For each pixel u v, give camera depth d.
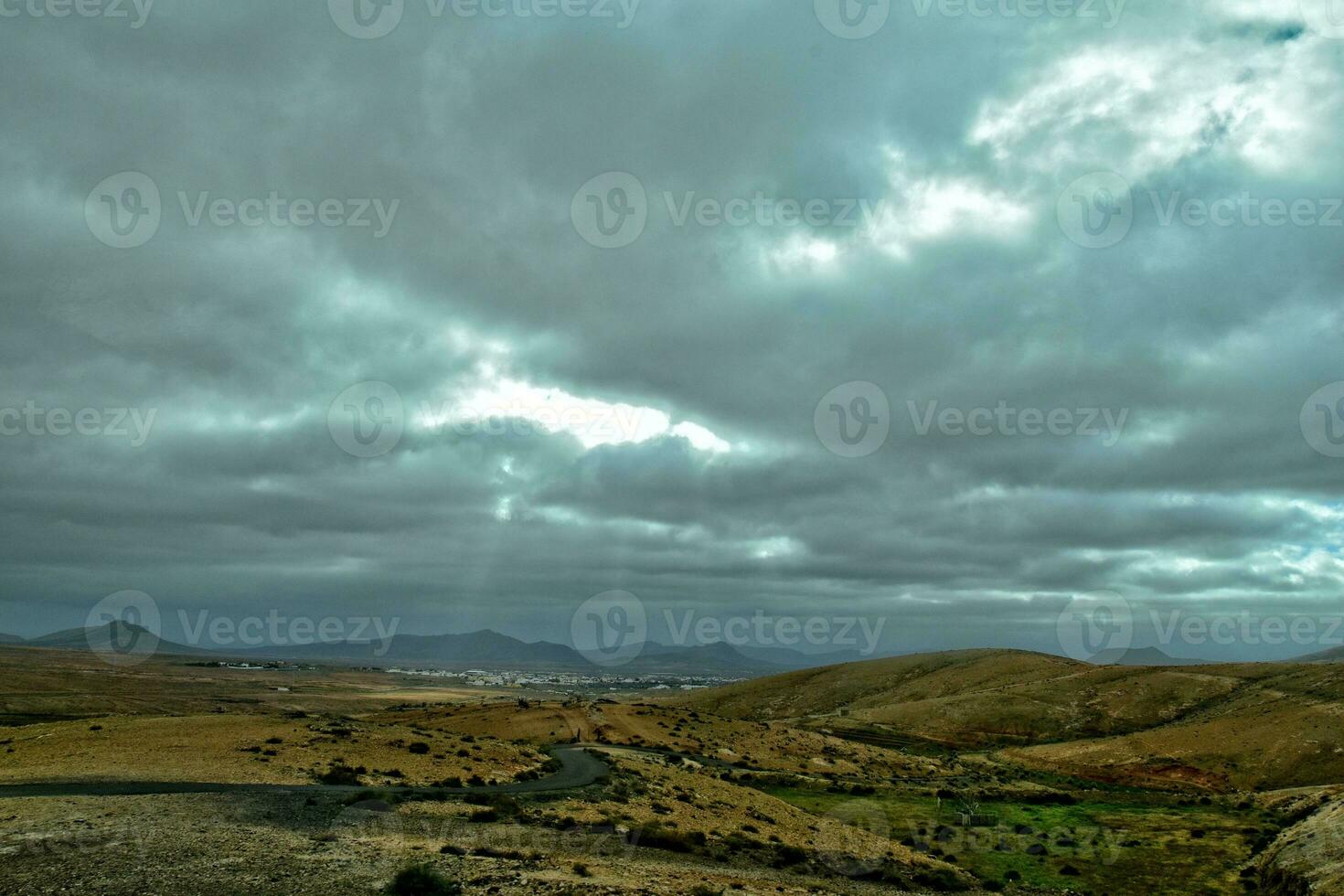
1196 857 65.50
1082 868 62.09
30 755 51.62
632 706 145.62
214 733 64.44
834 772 111.44
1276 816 83.81
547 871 30.70
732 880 35.72
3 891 23.03
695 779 74.38
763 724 149.88
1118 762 142.75
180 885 24.41
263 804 38.97
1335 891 45.19
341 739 66.56
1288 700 166.75
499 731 107.50
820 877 43.84
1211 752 139.00
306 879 26.11
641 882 31.03
